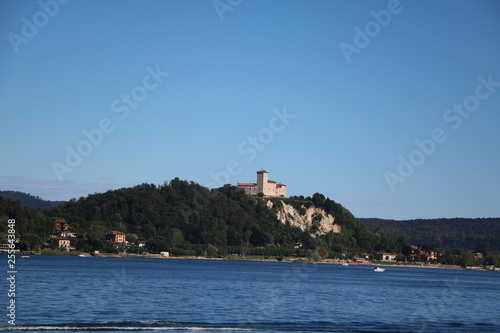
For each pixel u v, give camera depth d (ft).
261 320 240.53
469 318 283.38
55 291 316.60
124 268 597.52
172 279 461.37
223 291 368.07
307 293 380.58
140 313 246.88
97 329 205.46
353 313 280.10
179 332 207.62
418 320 266.77
